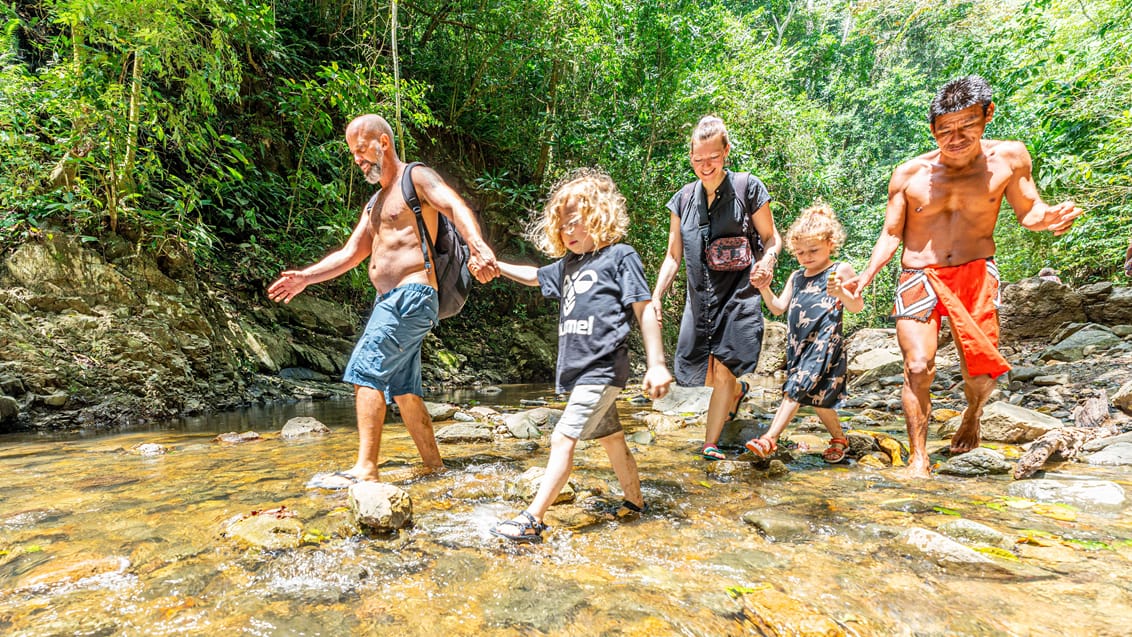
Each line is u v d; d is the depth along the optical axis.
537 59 10.99
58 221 4.92
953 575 1.49
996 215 2.75
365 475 2.39
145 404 4.74
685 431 4.19
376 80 8.18
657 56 12.63
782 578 1.47
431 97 10.59
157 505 2.07
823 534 1.83
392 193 2.55
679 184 12.77
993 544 1.72
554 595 1.36
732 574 1.50
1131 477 2.50
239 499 2.14
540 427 4.26
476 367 9.66
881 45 24.41
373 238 2.62
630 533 1.84
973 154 2.72
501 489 2.33
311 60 9.03
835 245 3.27
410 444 3.42
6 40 5.04
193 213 6.73
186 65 5.23
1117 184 8.00
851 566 1.55
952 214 2.78
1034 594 1.37
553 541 1.75
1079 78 8.20
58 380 4.38
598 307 2.00
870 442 3.30
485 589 1.39
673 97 12.61
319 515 1.94
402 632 1.18
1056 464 2.80
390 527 1.78
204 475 2.55
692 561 1.59
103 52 4.94
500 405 6.01
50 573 1.44
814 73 26.05
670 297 14.90
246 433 3.67
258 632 1.17
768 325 9.66
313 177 7.56
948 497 2.26
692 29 12.93
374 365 2.41
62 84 4.68
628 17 11.99
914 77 23.42
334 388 6.89
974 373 2.81
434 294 2.54
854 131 23.83
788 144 16.50
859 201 21.19
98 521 1.88
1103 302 7.67
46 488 2.32
